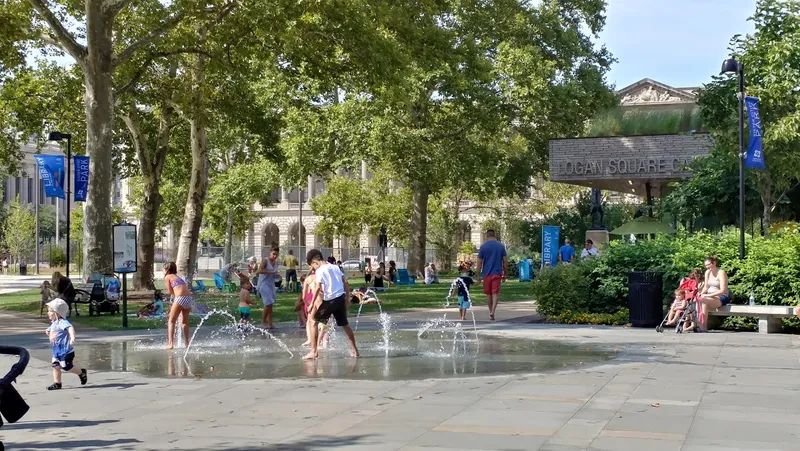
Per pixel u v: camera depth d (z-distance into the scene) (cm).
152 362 1387
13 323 2286
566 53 4666
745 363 1295
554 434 797
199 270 6041
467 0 4381
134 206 6819
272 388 1091
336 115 4453
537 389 1059
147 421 888
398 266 6900
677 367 1252
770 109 2697
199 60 3247
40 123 3575
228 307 2786
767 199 2714
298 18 2502
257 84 4231
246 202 5866
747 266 1850
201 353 1512
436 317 2267
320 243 9538
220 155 5988
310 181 9625
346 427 841
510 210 6956
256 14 2506
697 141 3503
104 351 1564
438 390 1059
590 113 4706
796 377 1148
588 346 1545
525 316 2248
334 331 1842
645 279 1908
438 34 2798
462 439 778
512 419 870
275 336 1827
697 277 1809
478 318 2231
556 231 3609
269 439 792
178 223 6619
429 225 6800
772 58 2634
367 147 4384
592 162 3666
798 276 1800
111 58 2719
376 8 2636
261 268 2022
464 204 8450
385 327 1817
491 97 4369
